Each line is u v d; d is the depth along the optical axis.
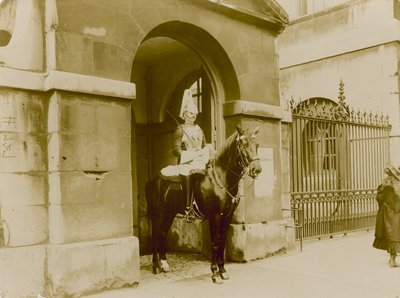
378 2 12.86
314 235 10.34
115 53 6.54
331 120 10.77
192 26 7.68
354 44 13.31
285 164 9.32
